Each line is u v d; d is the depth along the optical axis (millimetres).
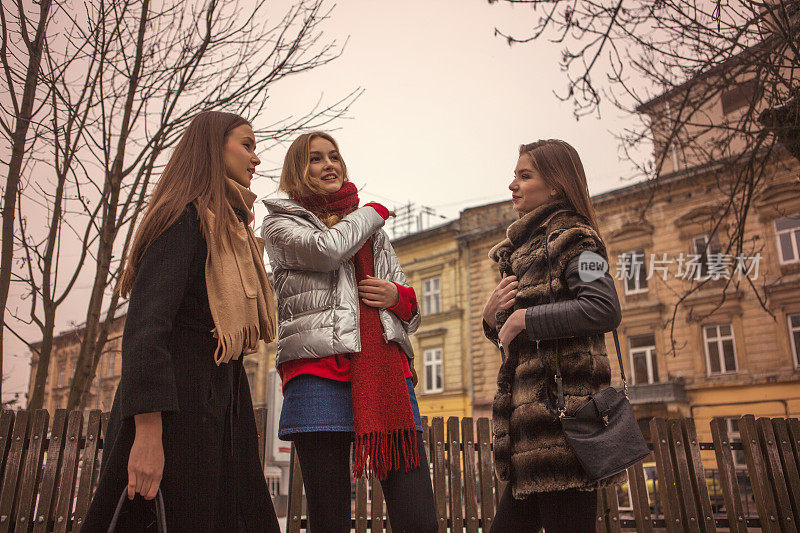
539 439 1881
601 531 3969
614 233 23594
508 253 2312
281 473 7402
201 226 1713
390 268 2385
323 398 2053
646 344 22812
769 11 4488
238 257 1775
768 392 20125
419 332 28203
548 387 1919
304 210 2229
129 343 1496
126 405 1449
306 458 2068
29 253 5020
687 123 5688
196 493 1543
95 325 5250
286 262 2152
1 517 3379
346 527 2074
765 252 20438
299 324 2102
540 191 2209
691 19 4727
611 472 1773
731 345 21141
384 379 2068
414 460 2059
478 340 26250
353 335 2064
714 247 21281
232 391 1776
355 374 2062
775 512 4016
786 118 4809
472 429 4188
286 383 2133
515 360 2057
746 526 4035
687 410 21391
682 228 22016
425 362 27844
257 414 3781
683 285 21984
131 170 5176
